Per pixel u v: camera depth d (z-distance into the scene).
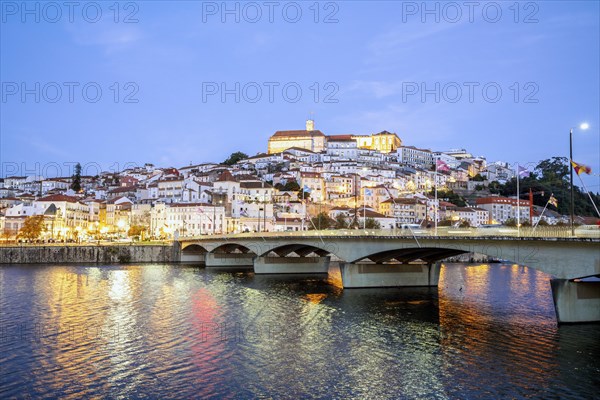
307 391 44.81
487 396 43.31
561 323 62.41
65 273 136.50
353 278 103.44
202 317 75.38
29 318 73.88
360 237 97.56
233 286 111.00
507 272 147.50
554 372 48.69
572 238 57.94
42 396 43.72
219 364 52.06
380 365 51.66
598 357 52.38
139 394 44.19
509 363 51.66
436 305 84.94
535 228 67.44
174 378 48.00
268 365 51.75
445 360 53.09
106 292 100.25
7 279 120.38
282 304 86.38
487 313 77.75
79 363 52.25
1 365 51.44
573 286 61.94
